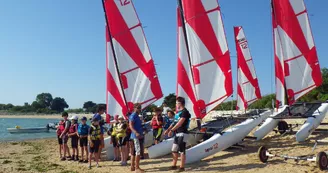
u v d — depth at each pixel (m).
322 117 10.85
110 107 12.73
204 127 10.12
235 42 20.22
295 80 11.27
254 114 12.15
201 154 8.64
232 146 9.89
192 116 10.68
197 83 10.26
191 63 10.41
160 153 9.56
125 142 8.98
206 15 10.35
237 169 7.39
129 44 12.33
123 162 8.97
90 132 8.79
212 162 8.45
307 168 6.91
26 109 124.56
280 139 11.16
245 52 20.25
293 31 11.37
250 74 20.31
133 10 12.45
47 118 103.12
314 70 11.54
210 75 10.34
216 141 9.08
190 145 10.64
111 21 12.05
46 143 17.38
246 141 11.41
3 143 18.16
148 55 12.70
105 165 9.08
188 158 8.38
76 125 10.25
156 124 10.00
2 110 126.25
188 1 10.39
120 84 12.45
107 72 12.81
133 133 7.73
